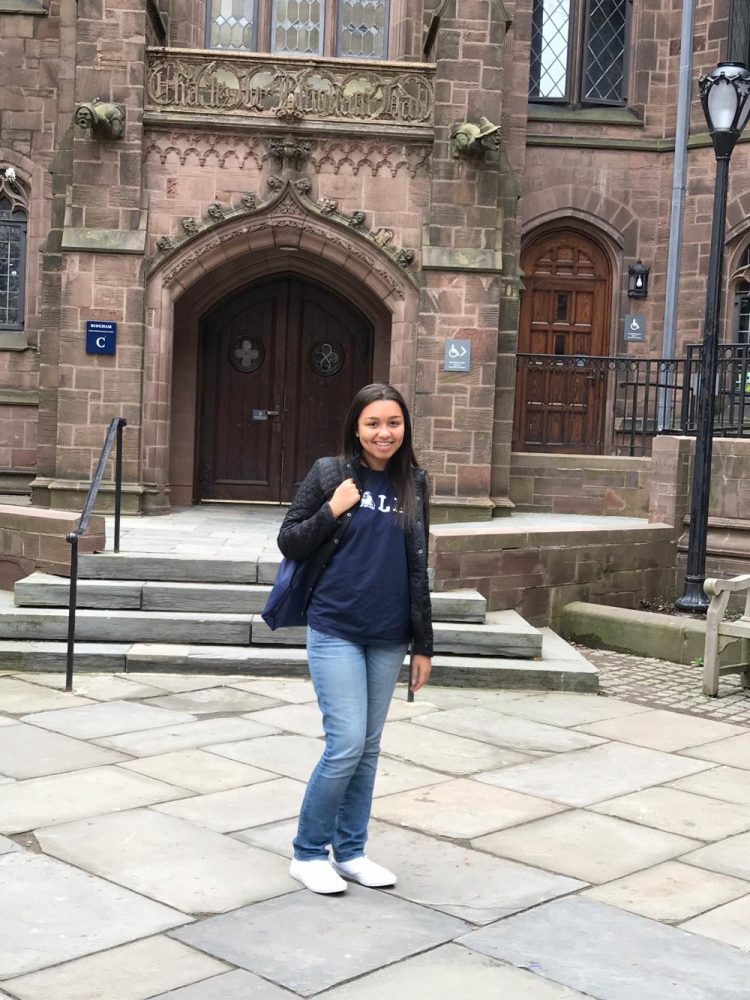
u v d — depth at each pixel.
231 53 13.02
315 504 4.37
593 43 17.98
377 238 13.23
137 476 13.16
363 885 4.49
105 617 8.45
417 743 6.66
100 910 4.18
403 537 4.36
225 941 3.95
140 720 6.89
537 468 14.60
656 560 11.63
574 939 4.07
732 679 8.91
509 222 13.79
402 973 3.75
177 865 4.63
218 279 14.30
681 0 17.62
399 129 13.18
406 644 4.47
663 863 4.87
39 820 5.10
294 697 7.60
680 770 6.33
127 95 12.92
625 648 9.94
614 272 17.98
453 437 13.34
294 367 15.37
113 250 12.96
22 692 7.52
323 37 15.76
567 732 7.09
